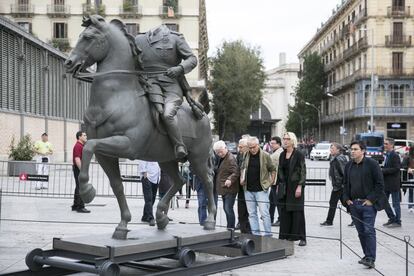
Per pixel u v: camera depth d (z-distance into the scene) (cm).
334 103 8100
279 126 11481
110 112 690
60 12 5950
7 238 1046
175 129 753
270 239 950
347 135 7350
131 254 671
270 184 1042
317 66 8444
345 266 870
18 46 2948
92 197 666
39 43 3219
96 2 5991
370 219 867
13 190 1794
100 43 695
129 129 700
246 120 6694
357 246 1046
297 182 1034
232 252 929
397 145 4525
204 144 849
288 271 833
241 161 1172
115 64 708
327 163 4497
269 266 869
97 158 713
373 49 5588
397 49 6172
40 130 3322
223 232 827
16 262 844
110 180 722
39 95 3331
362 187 875
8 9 5956
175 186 842
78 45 689
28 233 1105
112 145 682
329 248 1029
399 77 6141
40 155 2047
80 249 674
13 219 1226
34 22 5994
